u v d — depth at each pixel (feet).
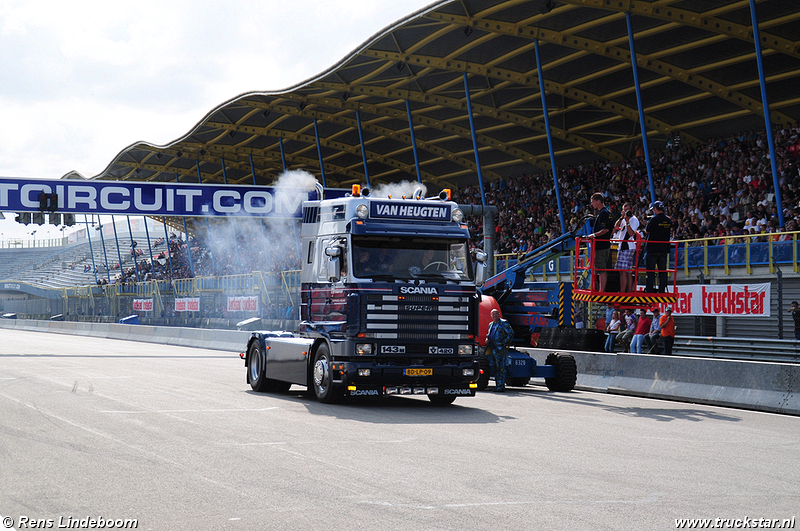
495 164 160.35
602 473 26.43
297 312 131.03
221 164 191.31
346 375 43.29
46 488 23.08
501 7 92.27
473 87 121.29
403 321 43.93
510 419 40.86
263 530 19.02
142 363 78.43
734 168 106.11
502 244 141.49
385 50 109.60
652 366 55.31
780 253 79.30
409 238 44.78
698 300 81.41
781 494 23.71
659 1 85.81
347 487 23.65
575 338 68.59
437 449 30.68
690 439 34.78
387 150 162.91
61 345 117.08
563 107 124.16
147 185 104.06
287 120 151.74
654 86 111.86
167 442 30.91
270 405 44.24
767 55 97.19
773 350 72.18
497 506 21.58
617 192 125.90
